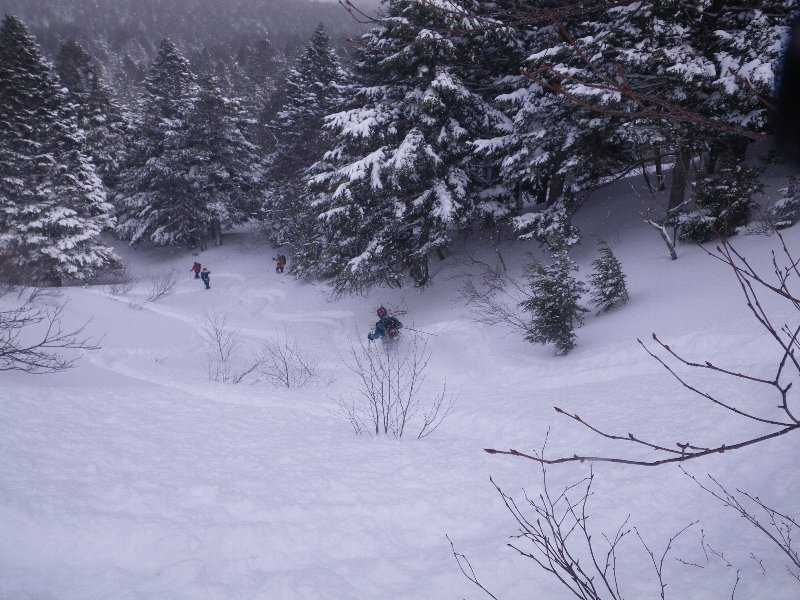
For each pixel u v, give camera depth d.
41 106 28.28
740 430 4.93
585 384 8.04
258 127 45.69
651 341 8.58
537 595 3.24
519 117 13.79
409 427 7.18
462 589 3.33
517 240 18.05
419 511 4.50
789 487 3.93
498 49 14.42
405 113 16.16
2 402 6.43
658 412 5.90
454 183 15.99
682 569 3.27
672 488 4.31
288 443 6.23
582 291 10.38
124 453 5.43
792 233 10.08
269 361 13.19
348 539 4.03
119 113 44.34
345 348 15.70
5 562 3.45
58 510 4.03
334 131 16.91
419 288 18.83
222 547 3.83
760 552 3.27
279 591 3.28
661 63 9.98
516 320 13.00
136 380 9.40
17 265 15.79
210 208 37.69
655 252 13.04
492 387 9.41
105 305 15.44
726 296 9.05
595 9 2.29
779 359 6.36
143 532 3.88
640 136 10.09
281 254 33.56
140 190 40.00
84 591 3.26
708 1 9.13
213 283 32.56
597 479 4.70
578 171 14.30
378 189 15.70
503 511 4.47
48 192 27.41
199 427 6.67
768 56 8.09
